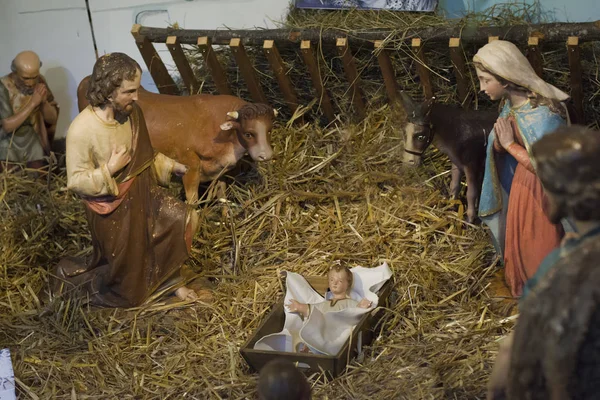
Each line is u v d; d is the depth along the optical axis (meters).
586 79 4.36
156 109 4.42
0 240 4.62
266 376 2.19
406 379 3.42
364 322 3.59
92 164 3.70
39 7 5.25
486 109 4.54
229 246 4.50
